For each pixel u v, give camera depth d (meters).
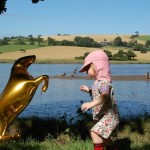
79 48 142.62
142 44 170.25
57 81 47.38
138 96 27.95
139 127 9.31
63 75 55.31
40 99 25.22
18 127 9.19
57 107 20.41
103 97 6.02
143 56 142.38
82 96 27.98
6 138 5.53
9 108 5.47
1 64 116.81
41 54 134.12
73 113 17.30
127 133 9.07
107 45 163.62
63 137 8.45
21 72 5.54
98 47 152.38
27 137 8.45
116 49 152.62
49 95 28.44
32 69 87.25
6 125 5.53
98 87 6.11
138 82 44.25
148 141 8.39
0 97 5.54
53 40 156.00
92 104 6.01
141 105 21.91
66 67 96.81
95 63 6.19
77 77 53.19
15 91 5.47
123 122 9.80
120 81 46.03
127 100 25.16
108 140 6.38
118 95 28.86
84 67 6.31
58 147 7.54
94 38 177.50
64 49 140.75
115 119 6.22
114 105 6.23
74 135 8.49
